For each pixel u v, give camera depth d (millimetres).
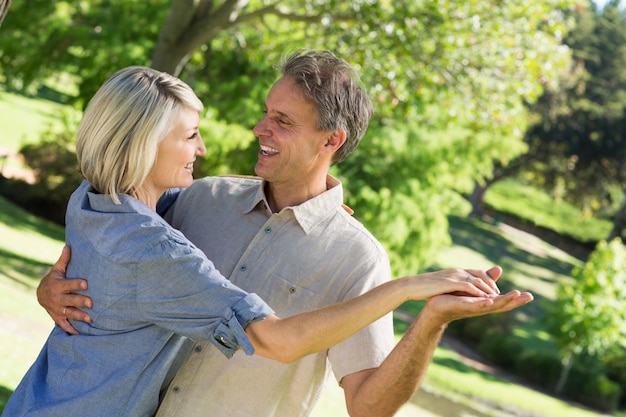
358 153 16859
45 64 16094
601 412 20047
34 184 21250
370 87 9492
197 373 2576
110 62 15367
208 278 2258
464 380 18906
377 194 16891
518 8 9961
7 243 16250
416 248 17641
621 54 42906
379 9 9391
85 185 2518
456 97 10109
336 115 2617
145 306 2303
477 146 17250
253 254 2668
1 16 3322
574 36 42906
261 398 2596
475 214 45969
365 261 2629
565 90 41406
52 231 19781
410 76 9633
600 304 20547
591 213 44344
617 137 41781
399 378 2311
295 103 2604
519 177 48000
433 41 9625
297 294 2635
